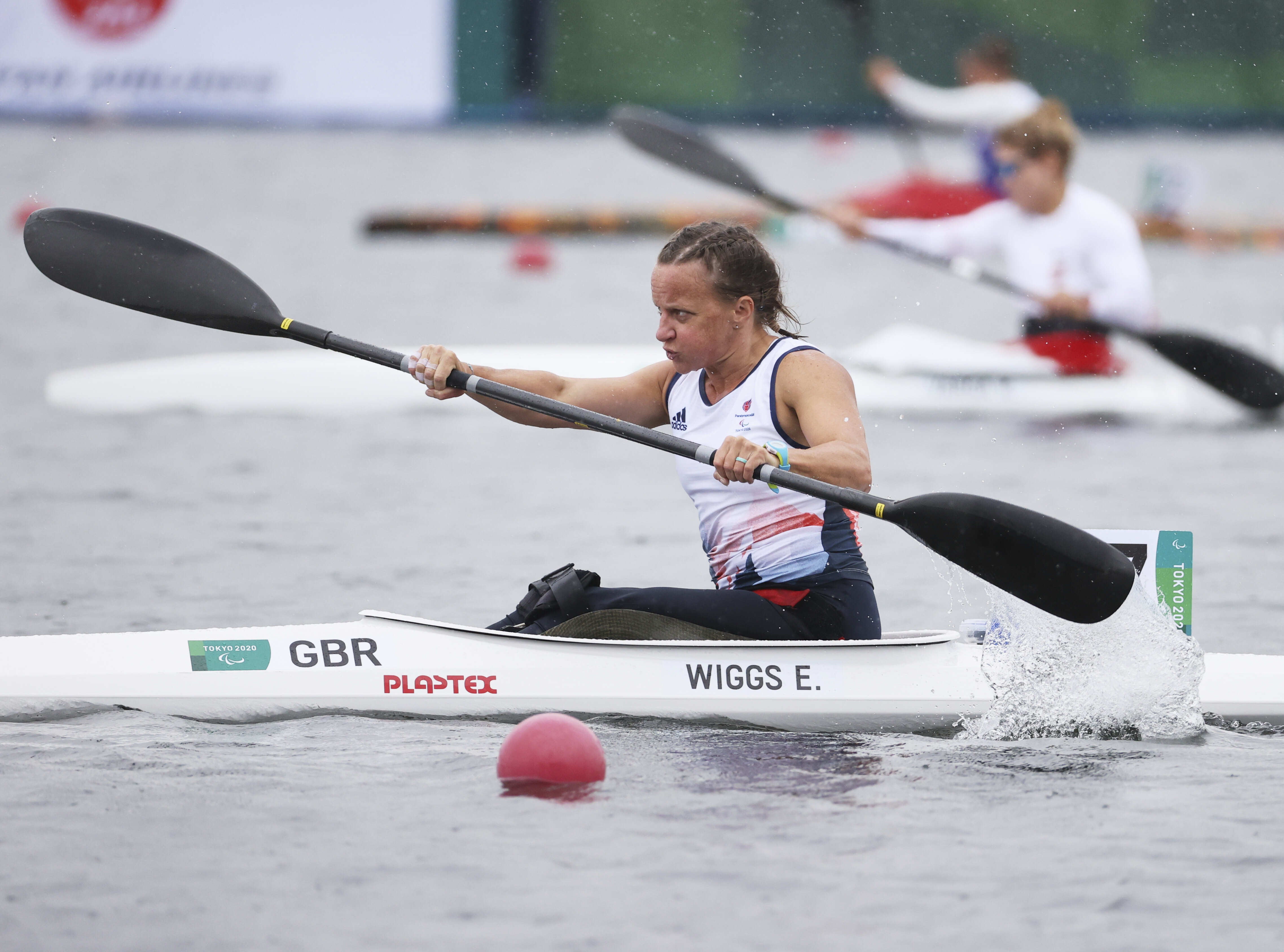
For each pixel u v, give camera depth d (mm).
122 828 12289
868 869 11469
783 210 35688
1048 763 14422
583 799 13125
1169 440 36906
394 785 13492
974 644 16688
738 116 118625
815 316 60031
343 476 32406
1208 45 124375
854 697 15898
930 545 15430
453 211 81188
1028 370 40250
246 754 14562
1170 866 11547
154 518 27922
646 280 66750
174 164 95688
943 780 13789
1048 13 123750
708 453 15422
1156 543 16344
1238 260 74000
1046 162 37656
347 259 70750
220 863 11555
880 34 124000
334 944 10211
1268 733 15914
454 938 10273
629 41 122312
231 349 49812
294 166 97062
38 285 62219
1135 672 15969
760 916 10633
